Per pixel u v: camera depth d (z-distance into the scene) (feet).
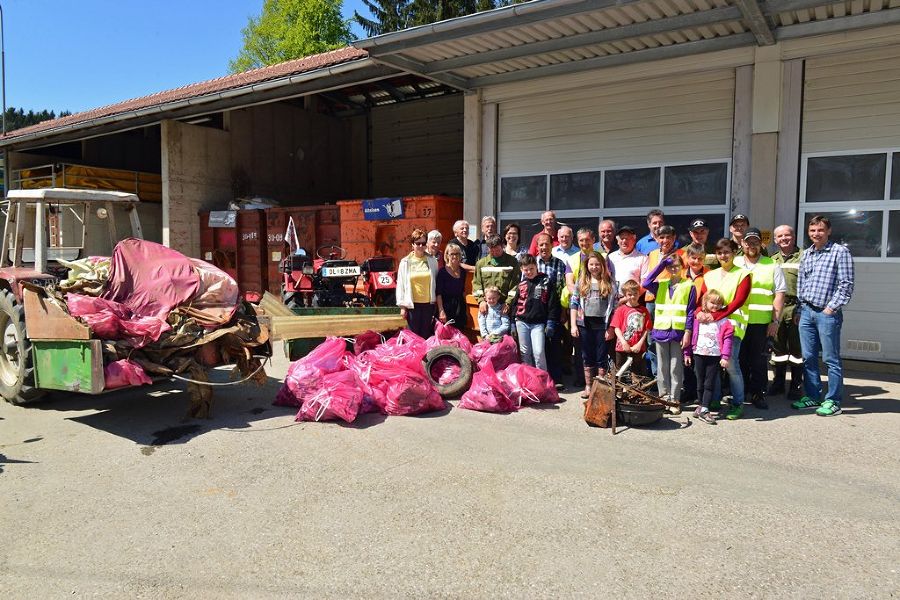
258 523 12.13
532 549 10.98
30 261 23.47
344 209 38.29
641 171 29.55
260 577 10.21
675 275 19.02
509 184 33.55
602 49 27.96
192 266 19.85
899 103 23.82
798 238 26.07
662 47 27.73
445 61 29.71
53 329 17.83
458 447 16.24
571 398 21.53
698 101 27.91
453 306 24.88
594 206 30.96
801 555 10.64
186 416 19.26
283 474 14.55
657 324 19.31
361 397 18.95
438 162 57.16
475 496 13.19
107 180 52.75
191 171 48.57
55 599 9.65
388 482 13.98
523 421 18.66
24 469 15.08
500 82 32.48
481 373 20.27
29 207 23.27
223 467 15.05
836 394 18.84
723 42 26.35
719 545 11.02
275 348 31.68
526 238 33.17
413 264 24.06
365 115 61.67
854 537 11.24
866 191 24.67
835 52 24.68
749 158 26.81
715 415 18.52
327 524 12.04
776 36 25.18
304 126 58.34
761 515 12.13
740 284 18.21
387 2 100.07
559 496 13.12
